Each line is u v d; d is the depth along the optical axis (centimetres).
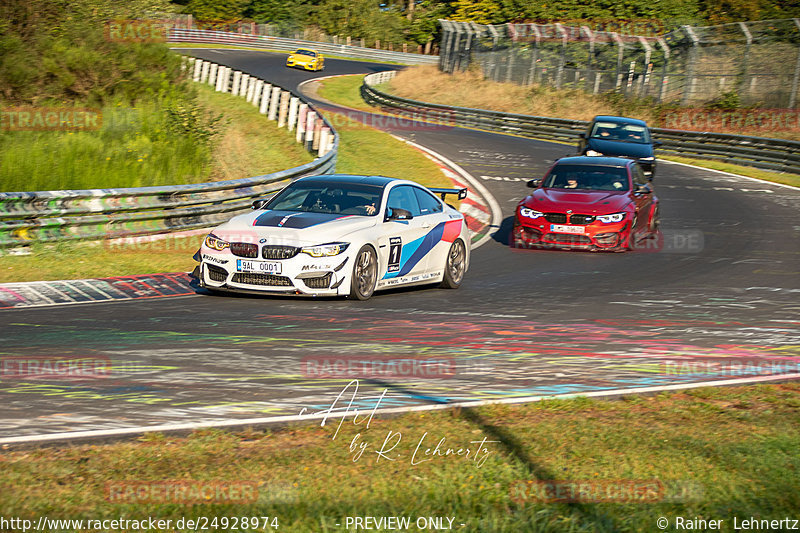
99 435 928
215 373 1239
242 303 1819
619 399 1194
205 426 975
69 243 2312
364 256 1900
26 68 3859
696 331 1694
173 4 14350
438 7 16488
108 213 2464
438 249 2136
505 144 6219
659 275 2423
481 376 1284
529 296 2064
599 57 8750
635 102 8038
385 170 4525
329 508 744
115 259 2275
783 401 1195
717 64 7819
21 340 1405
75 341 1412
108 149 3403
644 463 905
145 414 1032
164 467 843
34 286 1891
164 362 1291
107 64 4169
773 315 1895
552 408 1121
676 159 6019
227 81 6412
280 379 1220
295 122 4859
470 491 802
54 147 3259
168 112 3944
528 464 888
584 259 2692
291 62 11569
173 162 3425
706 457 933
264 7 15712
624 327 1711
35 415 1012
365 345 1461
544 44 9062
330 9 16150
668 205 4006
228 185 2783
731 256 2806
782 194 4519
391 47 16438
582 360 1416
